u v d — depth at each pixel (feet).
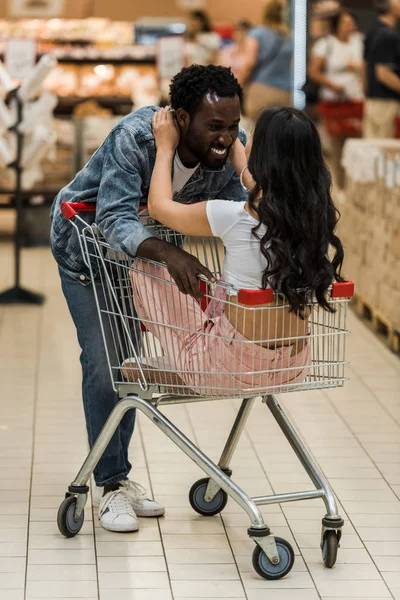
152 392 12.73
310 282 11.73
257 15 62.23
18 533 13.64
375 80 33.14
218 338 12.09
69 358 23.11
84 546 13.28
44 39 39.24
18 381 21.13
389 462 16.80
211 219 11.86
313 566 12.85
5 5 50.72
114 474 14.11
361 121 39.34
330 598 12.01
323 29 45.34
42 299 28.40
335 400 20.31
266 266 11.81
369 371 22.44
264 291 11.59
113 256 13.14
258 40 42.68
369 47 33.17
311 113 47.93
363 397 20.53
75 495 13.41
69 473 15.98
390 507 14.88
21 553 13.02
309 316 12.83
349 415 19.35
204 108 12.07
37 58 34.06
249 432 18.20
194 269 11.84
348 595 12.10
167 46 34.53
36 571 12.52
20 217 28.43
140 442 17.47
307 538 13.71
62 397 20.13
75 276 13.51
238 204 11.87
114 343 13.04
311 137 11.59
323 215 11.73
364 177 26.03
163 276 12.62
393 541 13.67
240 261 11.91
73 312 13.78
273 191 11.57
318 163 11.70
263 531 12.18
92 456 13.25
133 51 37.52
